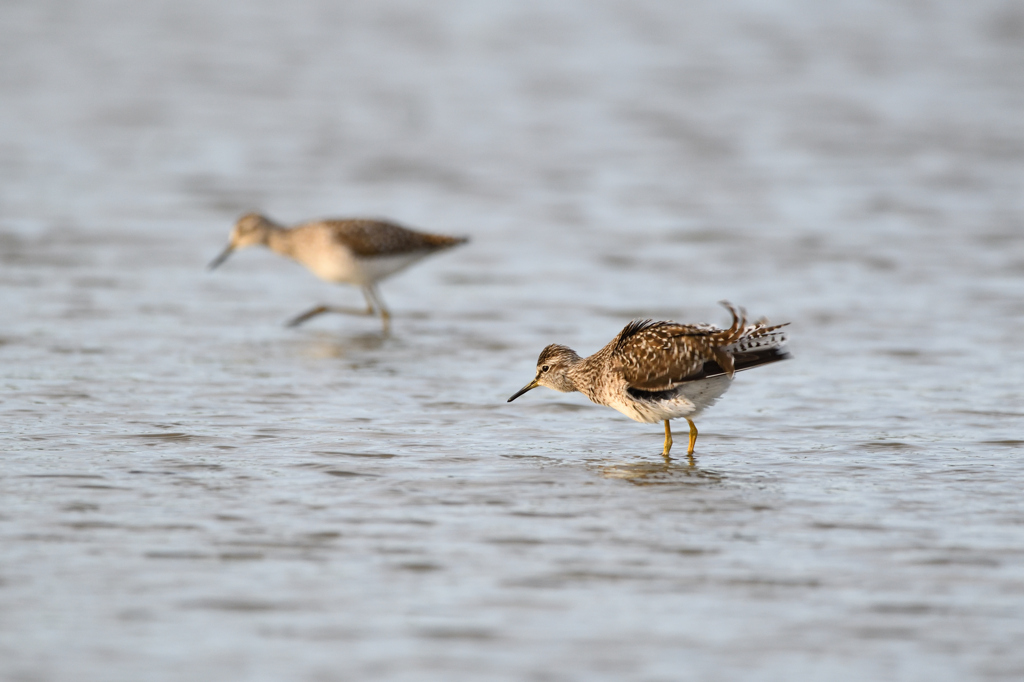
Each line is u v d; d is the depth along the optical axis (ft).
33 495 35.29
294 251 62.95
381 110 119.14
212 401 46.29
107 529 32.81
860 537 32.99
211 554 31.27
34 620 27.50
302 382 49.62
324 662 25.91
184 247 75.36
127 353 53.06
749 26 163.22
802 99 123.95
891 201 86.63
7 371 49.37
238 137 107.55
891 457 40.40
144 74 132.67
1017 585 29.81
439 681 25.22
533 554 31.65
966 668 25.89
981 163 98.32
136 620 27.61
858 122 114.11
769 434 43.32
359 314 60.90
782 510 35.22
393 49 148.46
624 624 27.73
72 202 84.89
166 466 38.32
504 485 37.37
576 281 68.39
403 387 49.32
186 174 94.58
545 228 80.69
